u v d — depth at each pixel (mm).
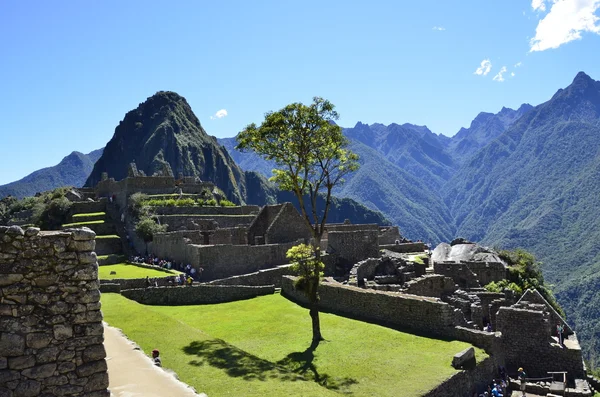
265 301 33938
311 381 16797
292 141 27047
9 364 8500
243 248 42531
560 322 29047
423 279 35500
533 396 22516
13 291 8625
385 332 25125
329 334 25047
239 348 21703
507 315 26469
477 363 21391
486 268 42688
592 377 24578
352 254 45062
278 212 50531
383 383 18422
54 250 9031
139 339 21094
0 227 8680
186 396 12492
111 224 66812
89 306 9266
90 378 9141
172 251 48406
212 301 34531
